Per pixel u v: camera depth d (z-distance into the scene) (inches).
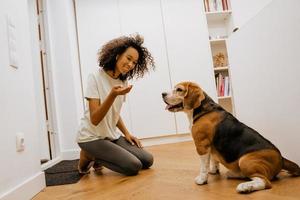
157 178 62.2
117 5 139.9
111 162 69.8
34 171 59.4
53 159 104.7
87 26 138.0
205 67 141.4
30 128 59.4
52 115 111.4
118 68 69.4
